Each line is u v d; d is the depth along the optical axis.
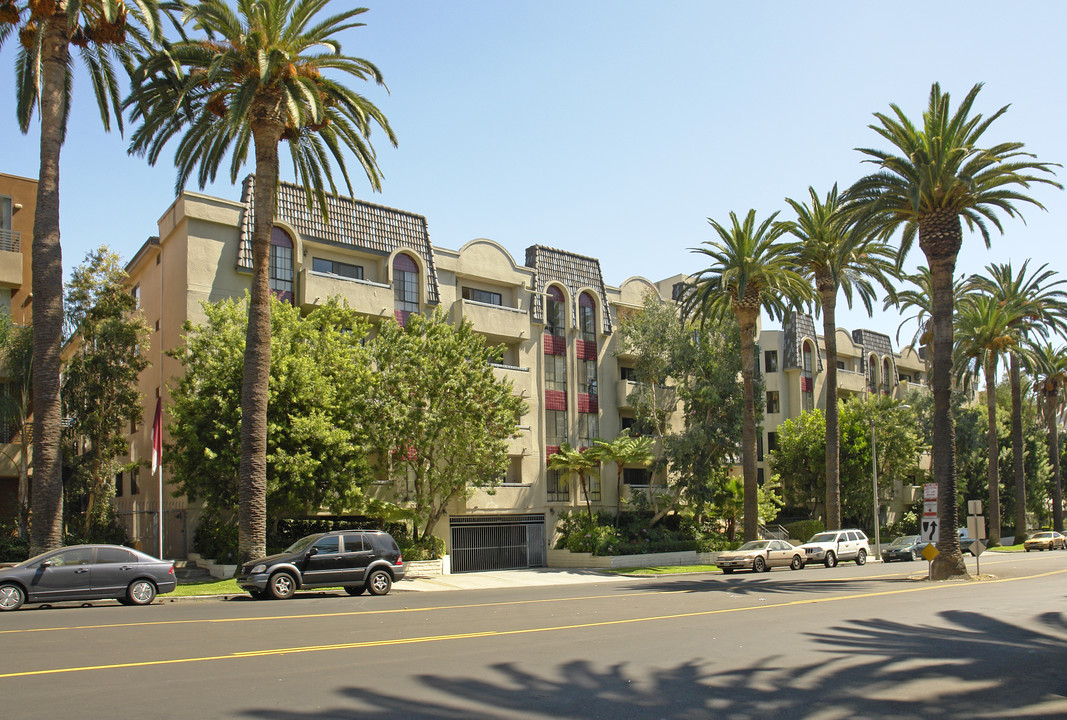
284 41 23.97
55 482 21.16
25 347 27.69
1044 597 18.94
